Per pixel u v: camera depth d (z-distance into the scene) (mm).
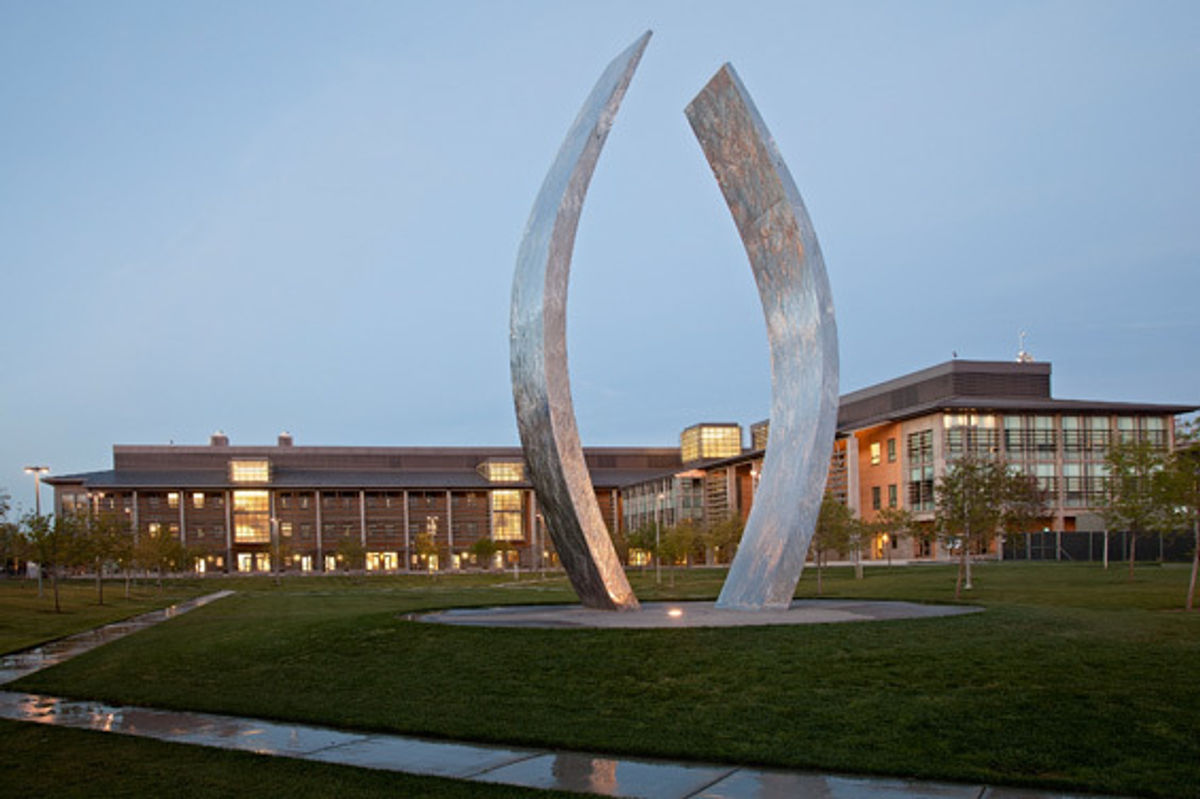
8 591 57688
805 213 22109
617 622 19672
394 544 119812
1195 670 13562
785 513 22172
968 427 80938
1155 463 39031
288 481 118062
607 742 11344
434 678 15539
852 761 10203
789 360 22797
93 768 10961
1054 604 27703
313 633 21234
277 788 9875
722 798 9211
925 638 16719
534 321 21141
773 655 15414
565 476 21281
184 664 19562
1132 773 9492
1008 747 10453
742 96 22250
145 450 123938
